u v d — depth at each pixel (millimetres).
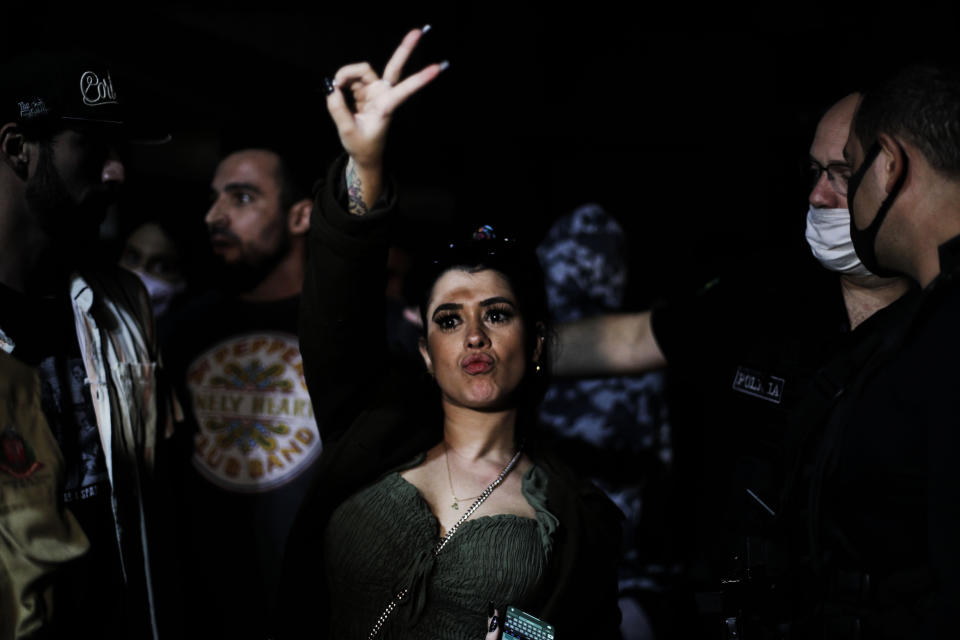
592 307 3240
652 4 5586
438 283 1846
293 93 4316
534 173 6027
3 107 1713
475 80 5625
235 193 2578
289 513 2404
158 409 2043
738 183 5789
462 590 1660
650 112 5836
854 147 1538
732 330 2135
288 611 1819
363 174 1678
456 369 1798
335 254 1697
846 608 1480
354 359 1811
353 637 1687
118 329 1953
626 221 6020
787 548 1622
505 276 1839
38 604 1625
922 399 1396
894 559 1449
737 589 1683
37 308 1802
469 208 6012
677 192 5945
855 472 1478
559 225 3318
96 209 1846
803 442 1610
